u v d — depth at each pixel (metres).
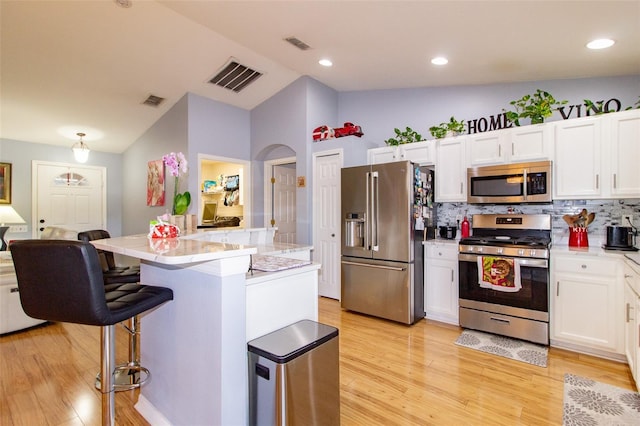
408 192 3.25
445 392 2.09
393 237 3.36
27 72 3.69
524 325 2.79
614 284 2.43
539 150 2.97
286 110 4.66
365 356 2.60
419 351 2.69
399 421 1.82
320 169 4.40
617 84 2.98
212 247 1.55
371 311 3.53
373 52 3.11
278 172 5.45
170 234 2.11
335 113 4.85
